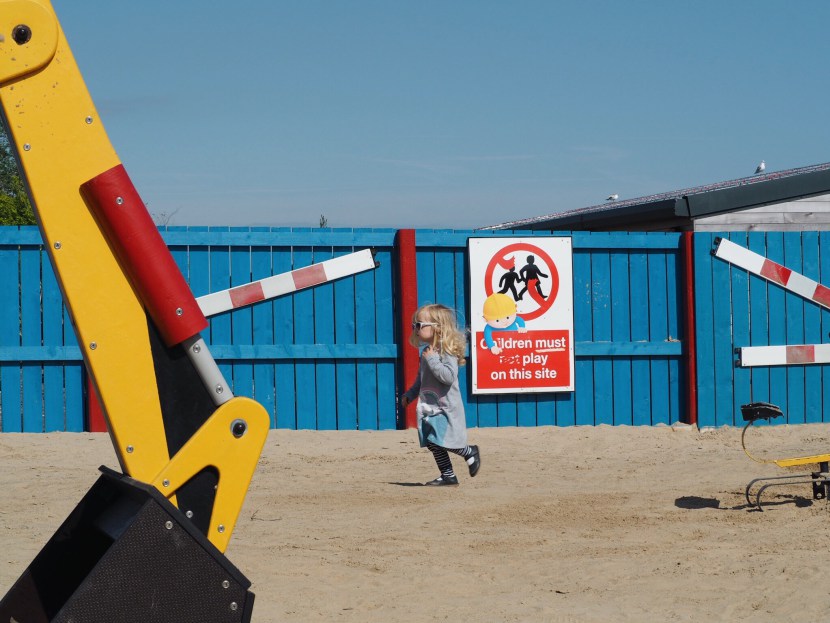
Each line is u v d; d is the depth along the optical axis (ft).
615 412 39.32
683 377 39.78
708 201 43.88
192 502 10.70
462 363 28.25
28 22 9.92
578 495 25.77
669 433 38.06
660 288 39.81
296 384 37.19
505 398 38.50
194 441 10.62
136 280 10.44
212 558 10.36
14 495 25.11
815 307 40.50
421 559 18.98
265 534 21.09
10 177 135.74
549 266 38.52
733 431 38.58
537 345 38.45
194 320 10.66
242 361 36.76
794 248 40.42
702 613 15.26
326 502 24.85
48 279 35.58
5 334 35.37
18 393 35.37
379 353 37.50
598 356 39.14
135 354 10.55
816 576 16.99
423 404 27.66
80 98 10.23
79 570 12.01
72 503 24.03
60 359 35.40
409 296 37.32
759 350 39.81
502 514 23.31
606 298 39.32
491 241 38.04
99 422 35.50
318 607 15.76
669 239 39.65
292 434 35.94
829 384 40.47
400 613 15.44
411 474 29.60
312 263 37.35
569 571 17.98
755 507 23.63
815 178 44.86
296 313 37.17
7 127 10.18
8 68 9.87
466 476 29.30
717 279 39.75
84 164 10.25
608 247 39.27
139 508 10.50
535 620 14.98
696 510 23.47
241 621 10.44
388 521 22.53
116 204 10.28
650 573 17.74
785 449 34.55
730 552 19.16
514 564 18.58
